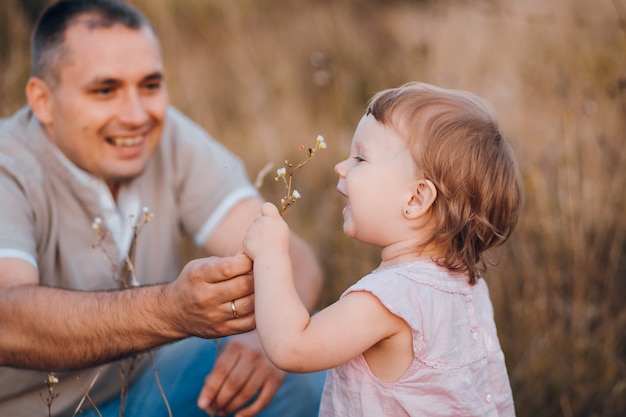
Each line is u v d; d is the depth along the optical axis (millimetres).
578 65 3533
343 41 4887
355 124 4074
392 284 1561
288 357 1490
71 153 2123
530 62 3826
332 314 1526
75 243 2141
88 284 2148
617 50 3479
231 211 2365
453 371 1593
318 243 3199
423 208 1604
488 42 4094
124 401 2064
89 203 2135
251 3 5281
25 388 2049
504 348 2719
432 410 1583
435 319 1579
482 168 1633
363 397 1606
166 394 2145
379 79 4367
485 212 1662
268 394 1997
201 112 4168
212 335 1707
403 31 4898
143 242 2256
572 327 2693
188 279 1640
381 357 1598
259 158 3867
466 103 1686
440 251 1658
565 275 2840
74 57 2068
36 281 1949
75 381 2084
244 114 4273
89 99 2076
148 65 2143
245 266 1590
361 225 1668
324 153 3764
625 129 3135
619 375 2566
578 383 2576
